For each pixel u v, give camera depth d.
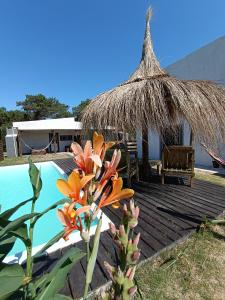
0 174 10.34
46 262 2.37
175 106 4.82
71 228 0.55
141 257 2.45
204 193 4.89
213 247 2.70
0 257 0.91
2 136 22.45
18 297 0.89
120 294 0.53
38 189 0.78
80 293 1.90
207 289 2.04
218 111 4.78
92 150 0.61
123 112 4.62
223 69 7.86
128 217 0.56
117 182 0.58
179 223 3.32
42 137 21.73
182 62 9.70
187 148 5.41
